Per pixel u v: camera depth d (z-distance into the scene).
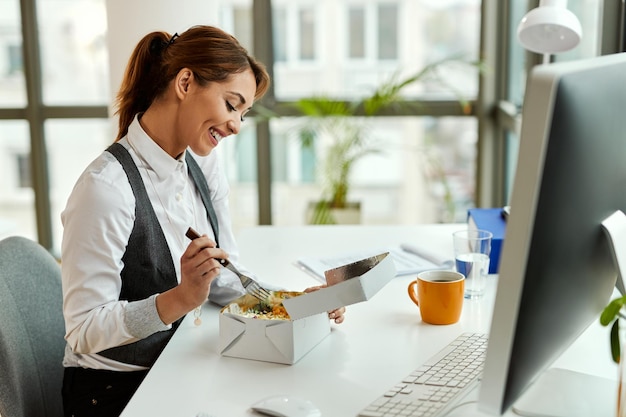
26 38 3.88
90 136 4.03
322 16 3.90
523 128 0.82
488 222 1.88
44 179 4.06
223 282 1.62
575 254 0.97
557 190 0.86
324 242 2.05
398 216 4.05
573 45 1.81
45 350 1.56
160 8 2.96
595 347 1.34
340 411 1.12
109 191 1.41
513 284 0.85
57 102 4.02
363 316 1.52
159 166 1.51
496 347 0.88
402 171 4.00
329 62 3.95
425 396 1.13
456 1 3.80
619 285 1.10
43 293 1.60
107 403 1.46
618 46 2.20
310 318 1.34
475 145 3.94
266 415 1.11
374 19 3.88
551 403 1.09
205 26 1.47
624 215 1.09
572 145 0.87
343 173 3.77
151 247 1.48
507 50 3.68
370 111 3.70
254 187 4.09
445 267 1.78
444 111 3.90
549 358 1.02
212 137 1.50
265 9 3.88
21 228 4.14
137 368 1.46
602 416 1.06
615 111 1.00
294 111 3.96
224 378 1.25
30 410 1.48
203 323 1.51
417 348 1.35
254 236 2.14
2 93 3.98
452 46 3.86
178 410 1.14
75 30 3.93
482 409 0.92
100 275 1.38
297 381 1.23
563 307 0.99
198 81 1.43
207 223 1.69
